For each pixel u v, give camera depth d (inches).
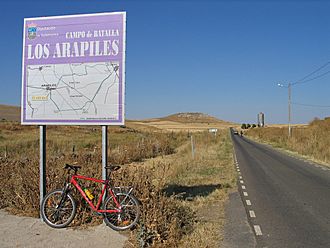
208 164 872.3
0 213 350.6
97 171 390.3
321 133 1651.1
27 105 348.5
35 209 346.3
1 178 433.1
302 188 558.3
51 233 293.7
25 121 348.2
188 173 698.8
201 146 1615.4
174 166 697.6
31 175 383.2
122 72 334.6
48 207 318.3
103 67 337.1
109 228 303.9
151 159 992.2
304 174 738.2
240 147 1754.4
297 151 1409.9
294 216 374.9
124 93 334.0
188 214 335.6
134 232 281.4
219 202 437.7
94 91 338.0
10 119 3459.6
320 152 1189.1
